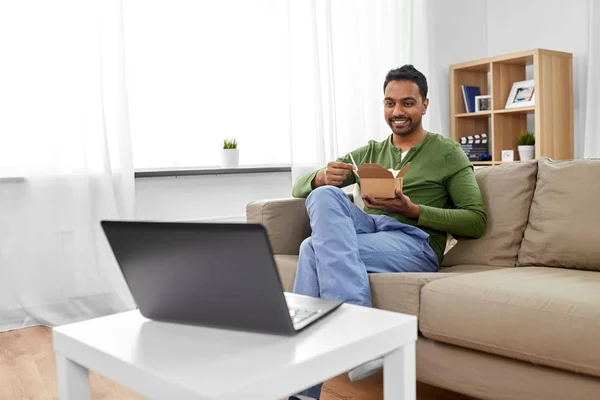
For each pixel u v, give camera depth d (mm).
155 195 3021
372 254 1784
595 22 3703
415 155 2123
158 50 3066
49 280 2635
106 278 2744
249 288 912
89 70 2682
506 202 1979
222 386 748
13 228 2584
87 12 2664
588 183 1776
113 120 2770
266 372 789
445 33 4285
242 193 3332
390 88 2125
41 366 2119
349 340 902
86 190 2682
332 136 3488
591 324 1226
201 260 926
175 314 1029
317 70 3387
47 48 2598
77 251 2676
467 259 2023
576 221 1757
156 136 3086
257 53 3363
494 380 1447
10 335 2506
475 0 4441
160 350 897
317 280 1608
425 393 1800
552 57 3746
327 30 3457
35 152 2594
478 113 4031
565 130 3832
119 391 1873
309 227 2221
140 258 994
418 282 1597
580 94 3926
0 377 2016
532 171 1969
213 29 3217
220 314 971
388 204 1871
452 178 2055
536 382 1362
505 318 1368
